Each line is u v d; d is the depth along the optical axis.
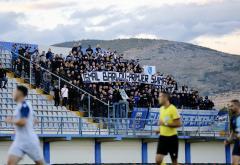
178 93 46.69
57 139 35.84
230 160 43.12
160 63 168.62
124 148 38.75
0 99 40.72
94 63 45.03
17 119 16.69
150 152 39.69
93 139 37.75
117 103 41.12
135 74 47.00
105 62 45.94
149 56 173.62
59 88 41.78
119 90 43.19
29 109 16.94
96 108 42.12
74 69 43.62
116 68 45.97
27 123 16.89
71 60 44.19
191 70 162.50
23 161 34.12
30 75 42.69
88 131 37.88
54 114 41.41
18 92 16.97
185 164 39.34
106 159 38.12
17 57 43.62
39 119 40.25
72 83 42.88
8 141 34.59
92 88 43.25
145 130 39.53
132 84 46.53
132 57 171.50
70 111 41.97
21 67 43.16
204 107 47.31
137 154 39.22
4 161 34.38
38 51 45.84
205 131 43.91
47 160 35.94
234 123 21.28
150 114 41.88
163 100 20.39
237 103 21.23
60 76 42.84
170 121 20.28
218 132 43.16
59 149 36.47
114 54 48.03
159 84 48.25
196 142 41.59
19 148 16.86
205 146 42.06
